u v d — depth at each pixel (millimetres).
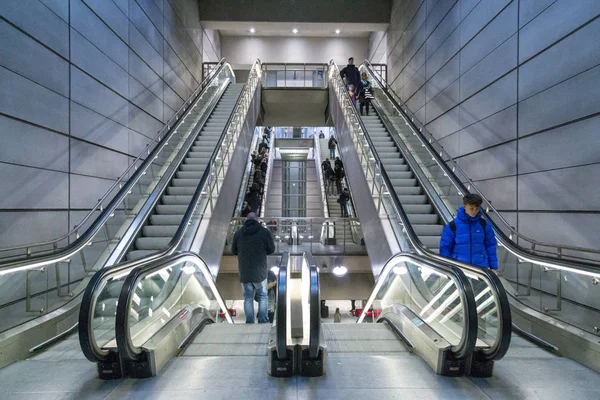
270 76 17922
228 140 8516
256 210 11688
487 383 2635
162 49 10461
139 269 2951
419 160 8930
